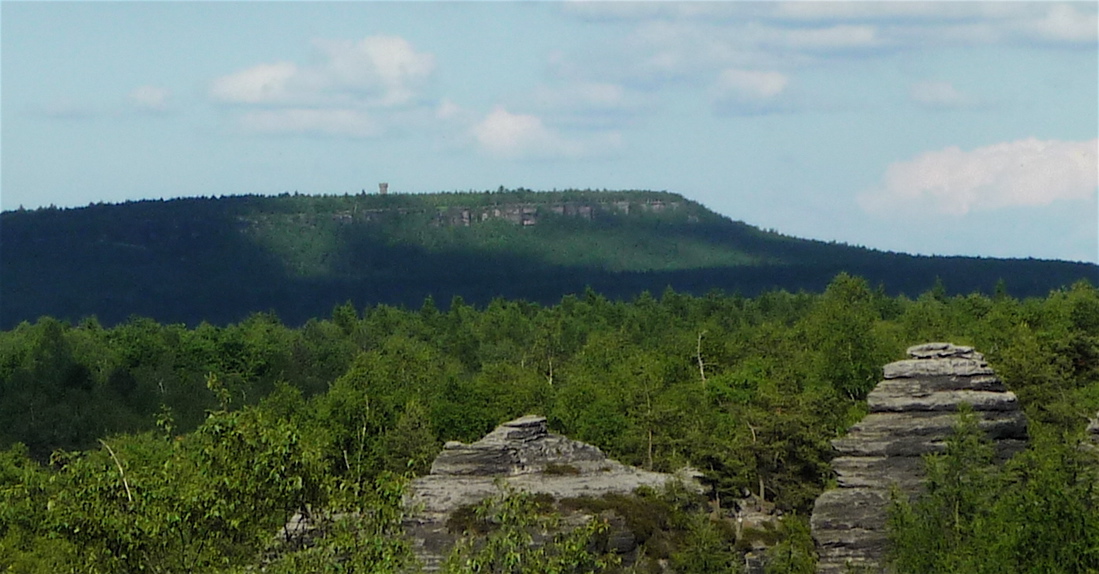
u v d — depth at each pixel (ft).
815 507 295.69
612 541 277.44
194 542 162.40
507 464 298.76
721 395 427.74
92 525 158.92
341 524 163.12
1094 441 279.49
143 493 162.40
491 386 431.84
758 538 301.43
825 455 330.34
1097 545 207.21
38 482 167.32
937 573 250.98
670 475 310.24
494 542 176.65
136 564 158.81
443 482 291.38
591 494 289.33
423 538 270.05
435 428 404.36
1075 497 215.10
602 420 388.16
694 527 288.30
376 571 157.99
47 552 220.43
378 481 168.45
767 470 329.31
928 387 303.27
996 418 299.99
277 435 165.58
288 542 164.76
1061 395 372.17
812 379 435.12
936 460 273.54
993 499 262.88
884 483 293.64
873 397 304.50
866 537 289.53
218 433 166.61
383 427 410.11
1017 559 212.64
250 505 164.45
